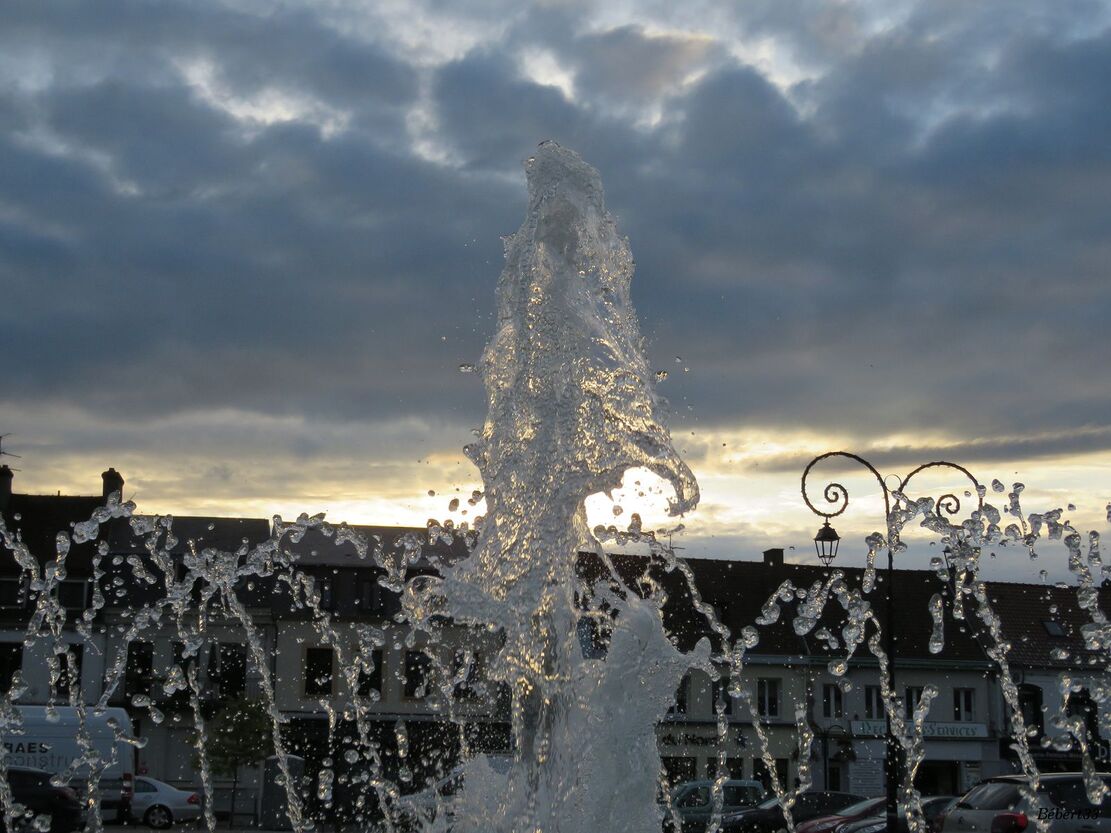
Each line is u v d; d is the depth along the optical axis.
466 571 6.25
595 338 6.42
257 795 29.39
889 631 13.88
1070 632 36.31
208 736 30.73
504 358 6.51
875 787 34.94
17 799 15.91
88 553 37.38
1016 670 34.75
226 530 37.19
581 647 6.20
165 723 33.62
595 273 6.57
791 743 33.31
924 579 39.06
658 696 6.10
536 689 6.05
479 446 6.41
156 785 26.75
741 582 36.50
